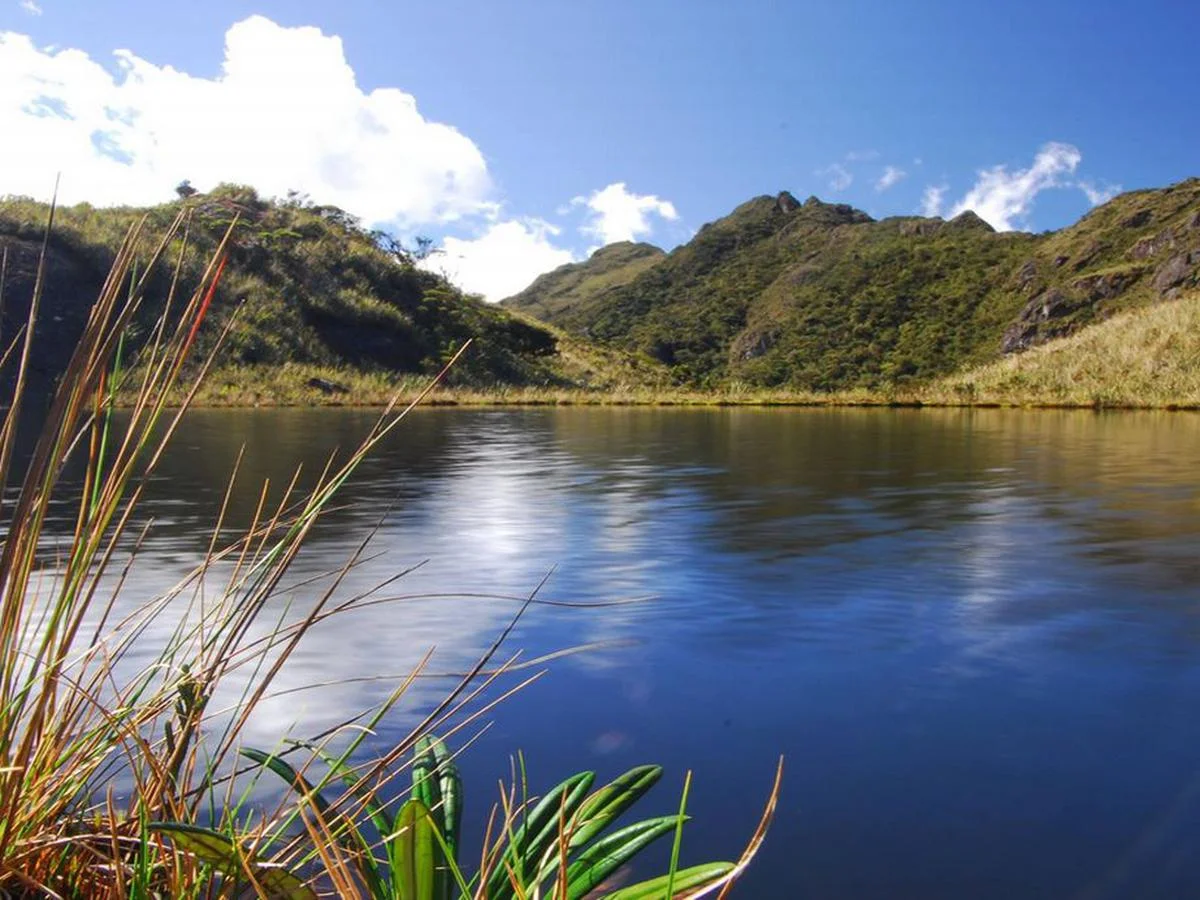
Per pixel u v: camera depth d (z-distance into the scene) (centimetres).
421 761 138
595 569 436
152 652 282
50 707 126
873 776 204
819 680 271
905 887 158
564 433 1448
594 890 153
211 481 758
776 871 163
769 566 443
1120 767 209
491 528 552
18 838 120
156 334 127
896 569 435
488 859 120
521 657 296
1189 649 304
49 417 117
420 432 1466
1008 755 216
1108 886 159
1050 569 435
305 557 461
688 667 285
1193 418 1780
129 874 122
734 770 207
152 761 125
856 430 1486
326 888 137
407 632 325
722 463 955
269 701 250
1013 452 1058
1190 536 520
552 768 208
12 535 114
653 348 11031
